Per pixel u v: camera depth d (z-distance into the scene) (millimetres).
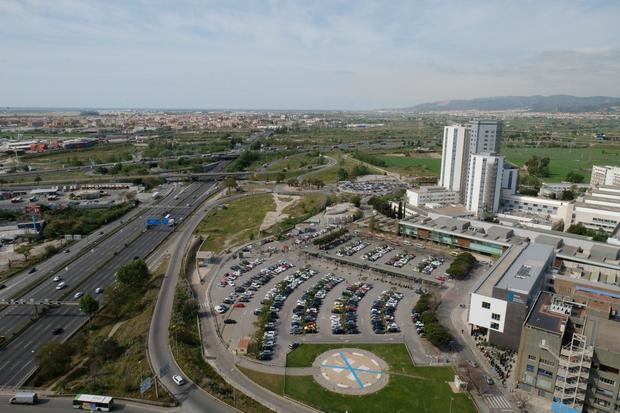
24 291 198875
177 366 135750
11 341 159125
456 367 136625
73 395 124875
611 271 188000
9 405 120625
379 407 118375
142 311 176250
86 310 170125
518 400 121562
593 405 116250
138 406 118750
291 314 172125
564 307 131125
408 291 193250
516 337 144625
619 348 114250
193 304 171000
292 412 116562
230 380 130625
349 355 143625
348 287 197375
